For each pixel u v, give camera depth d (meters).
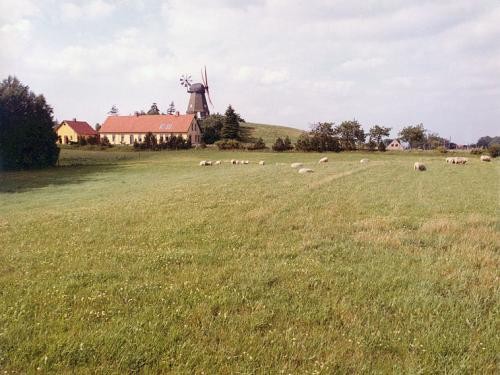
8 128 56.44
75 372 5.24
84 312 6.91
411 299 7.32
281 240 11.66
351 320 6.60
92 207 20.12
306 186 23.91
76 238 12.63
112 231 13.49
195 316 6.73
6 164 56.25
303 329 6.36
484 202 18.02
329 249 10.56
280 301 7.35
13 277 8.85
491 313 6.77
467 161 43.09
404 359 5.60
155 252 10.56
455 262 9.39
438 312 6.86
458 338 6.03
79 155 81.88
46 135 60.06
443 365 5.44
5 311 6.97
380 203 17.73
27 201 26.36
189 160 68.44
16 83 59.72
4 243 12.34
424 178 27.95
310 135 88.62
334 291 7.77
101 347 5.74
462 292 7.72
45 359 5.41
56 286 8.09
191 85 148.38
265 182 26.62
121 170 52.62
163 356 5.59
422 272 8.75
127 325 6.38
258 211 15.86
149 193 24.61
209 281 8.32
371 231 12.51
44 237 13.06
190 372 5.27
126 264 9.68
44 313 6.87
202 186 25.78
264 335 6.21
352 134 86.19
